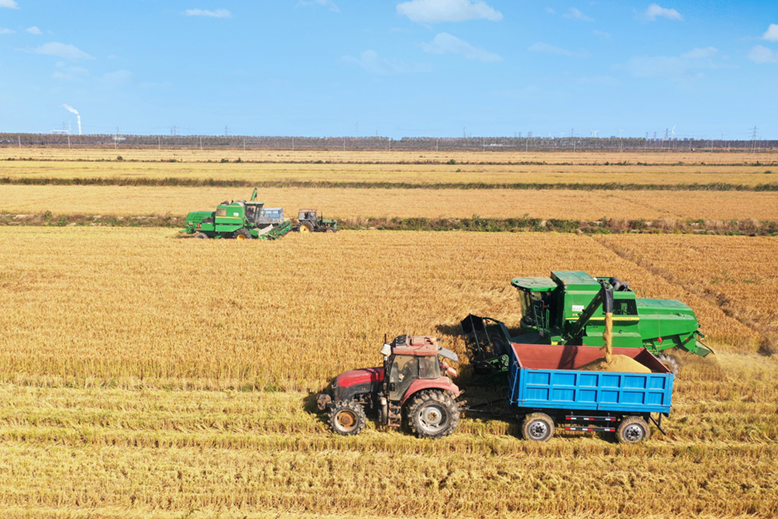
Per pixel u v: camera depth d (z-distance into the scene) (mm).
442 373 11500
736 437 10820
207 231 33781
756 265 26297
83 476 9406
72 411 11641
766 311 18984
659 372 11258
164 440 10539
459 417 11320
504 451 10406
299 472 9578
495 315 18766
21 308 18469
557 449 10414
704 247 31188
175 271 24656
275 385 12992
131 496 8984
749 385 13078
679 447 10328
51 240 32375
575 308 13258
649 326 13312
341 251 29641
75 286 21750
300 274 24281
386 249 30391
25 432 10742
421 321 17547
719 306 19984
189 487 9164
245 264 26172
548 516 8609
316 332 16156
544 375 10562
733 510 8711
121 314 17922
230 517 8523
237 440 10547
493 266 26219
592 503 8789
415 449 10367
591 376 10453
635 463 9930
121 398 12219
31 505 8797
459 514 8617
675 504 8797
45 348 14453
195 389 12992
